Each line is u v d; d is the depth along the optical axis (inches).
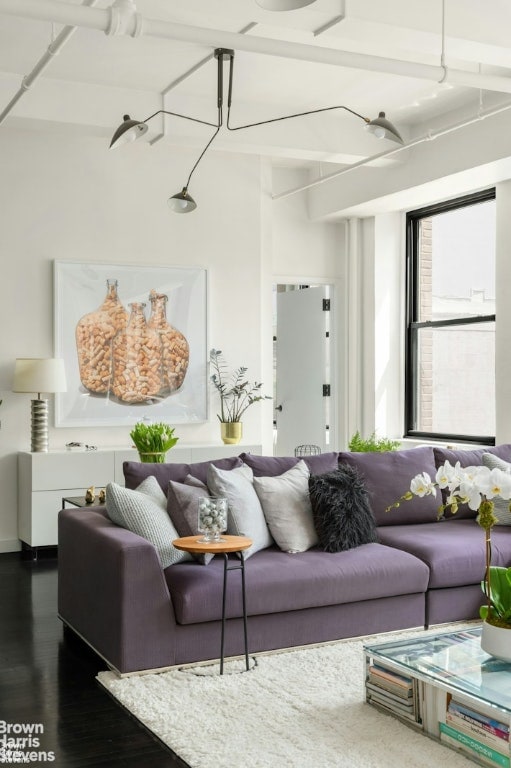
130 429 281.6
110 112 235.3
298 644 159.2
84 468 257.1
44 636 173.3
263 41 163.6
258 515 171.2
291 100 250.7
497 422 267.4
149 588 145.9
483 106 249.8
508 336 263.7
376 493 198.5
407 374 327.9
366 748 117.6
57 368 256.8
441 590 174.6
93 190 276.2
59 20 147.9
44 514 252.1
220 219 296.7
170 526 161.2
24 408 265.6
